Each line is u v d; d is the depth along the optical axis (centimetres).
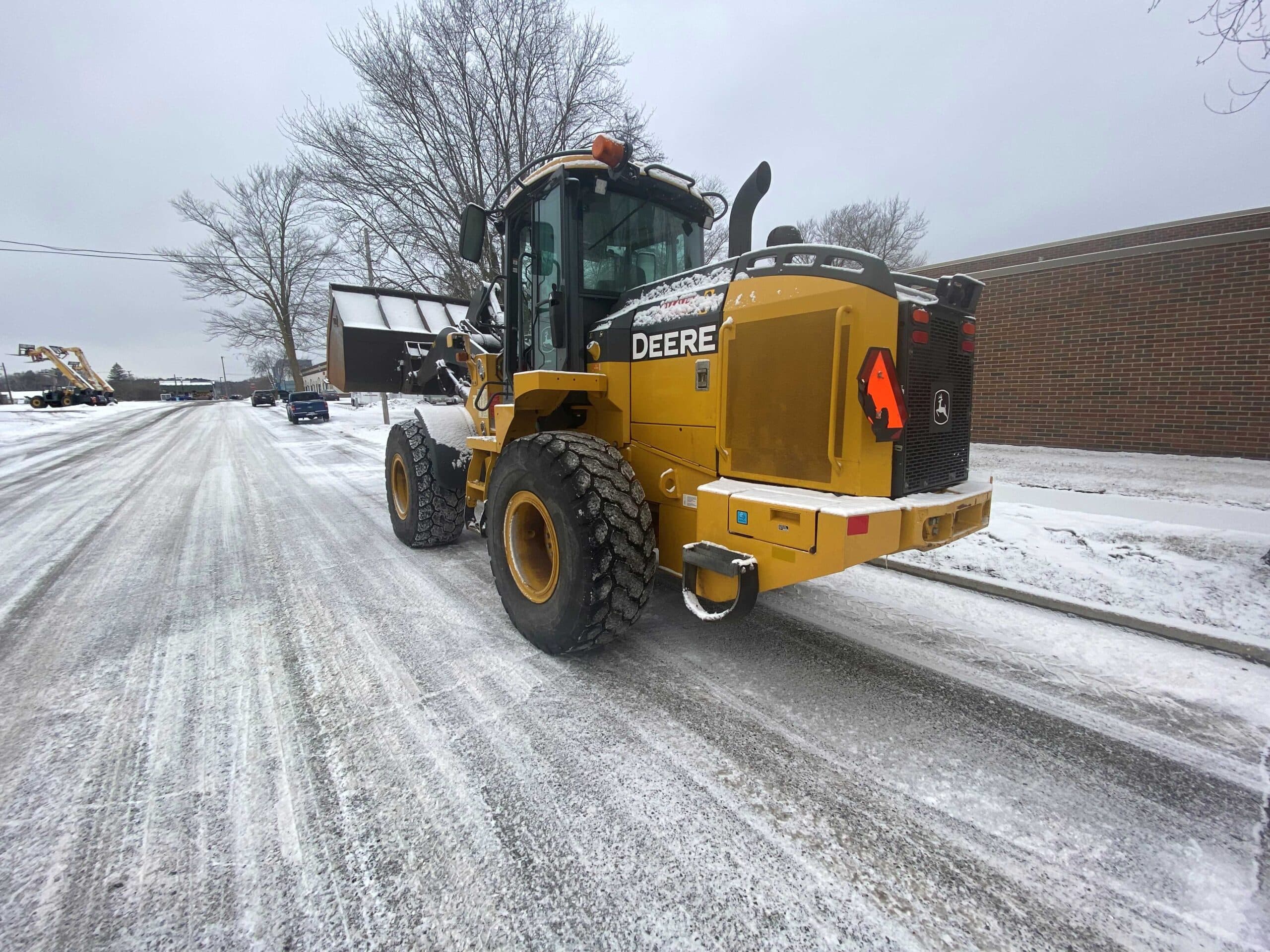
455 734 223
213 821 179
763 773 201
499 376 423
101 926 143
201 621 338
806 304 230
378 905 149
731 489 250
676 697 250
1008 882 156
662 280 308
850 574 415
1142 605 336
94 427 2102
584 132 1279
